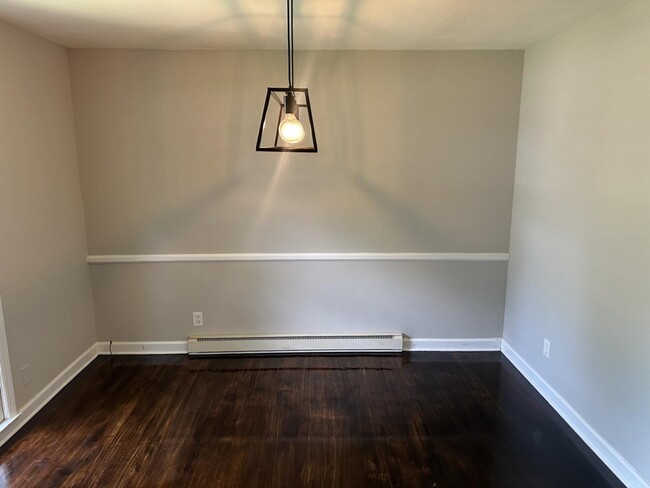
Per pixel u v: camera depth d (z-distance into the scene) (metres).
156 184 3.27
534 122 3.01
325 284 3.49
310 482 2.16
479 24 2.49
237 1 2.09
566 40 2.61
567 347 2.64
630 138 2.09
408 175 3.31
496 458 2.33
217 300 3.49
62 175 3.03
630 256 2.11
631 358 2.11
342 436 2.51
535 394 2.96
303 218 3.37
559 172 2.71
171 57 3.11
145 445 2.43
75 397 2.90
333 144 3.26
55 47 2.93
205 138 3.22
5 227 2.47
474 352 3.57
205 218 3.34
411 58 3.15
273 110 3.20
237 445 2.43
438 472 2.23
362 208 3.36
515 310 3.35
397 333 3.56
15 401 2.54
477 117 3.23
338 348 3.53
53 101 2.92
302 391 2.98
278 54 3.12
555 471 2.24
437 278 3.49
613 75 2.20
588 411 2.45
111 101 3.15
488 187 3.34
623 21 2.12
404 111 3.22
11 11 2.25
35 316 2.74
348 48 3.08
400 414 2.72
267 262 3.43
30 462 2.29
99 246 3.35
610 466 2.26
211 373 3.23
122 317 3.49
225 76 3.14
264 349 3.50
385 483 2.16
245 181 3.29
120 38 2.80
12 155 2.53
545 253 2.89
